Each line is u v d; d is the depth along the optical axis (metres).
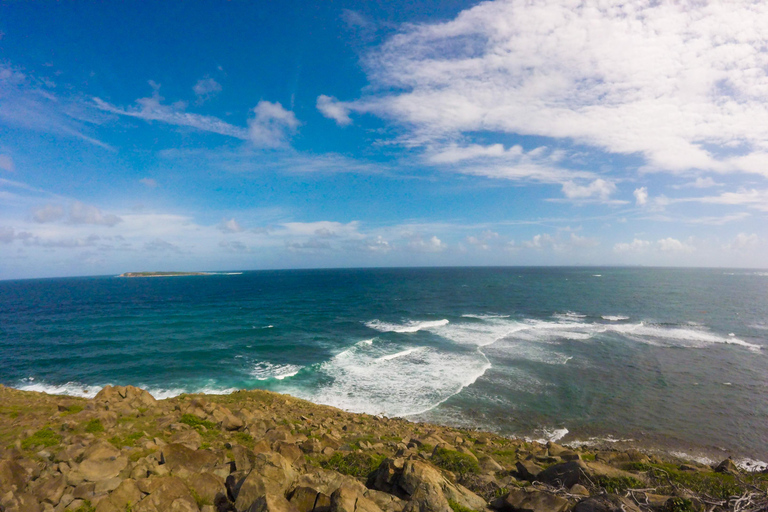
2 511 7.44
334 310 69.12
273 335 47.34
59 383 30.73
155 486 8.46
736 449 20.42
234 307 74.44
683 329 49.81
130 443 11.91
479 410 24.83
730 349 39.41
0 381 31.34
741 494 10.30
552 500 8.78
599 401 26.31
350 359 36.06
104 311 70.19
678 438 21.58
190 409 16.27
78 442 11.19
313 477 9.50
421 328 50.72
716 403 26.14
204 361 35.94
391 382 29.67
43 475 9.01
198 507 8.30
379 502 8.77
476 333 46.94
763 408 25.44
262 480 8.70
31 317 63.94
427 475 9.44
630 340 43.06
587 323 54.16
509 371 32.03
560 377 30.69
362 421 20.81
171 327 53.06
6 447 10.67
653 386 29.06
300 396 27.14
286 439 13.57
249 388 28.97
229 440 13.40
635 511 8.20
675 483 11.45
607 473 11.37
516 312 65.38
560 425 23.00
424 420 23.45
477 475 11.91
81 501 8.16
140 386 29.77
